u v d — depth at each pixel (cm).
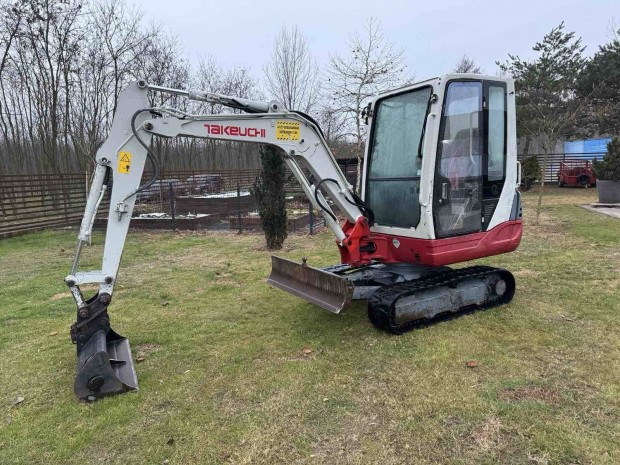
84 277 350
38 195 1142
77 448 272
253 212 1381
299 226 1109
